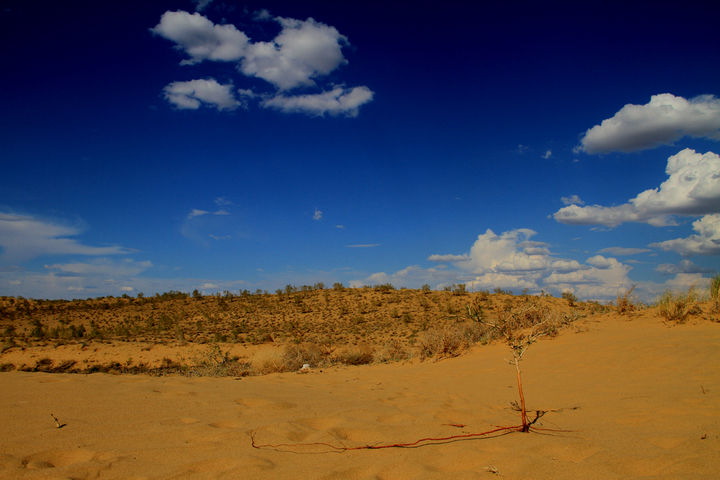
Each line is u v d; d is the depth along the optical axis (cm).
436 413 509
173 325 4259
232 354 2400
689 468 280
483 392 660
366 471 312
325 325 4038
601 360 767
